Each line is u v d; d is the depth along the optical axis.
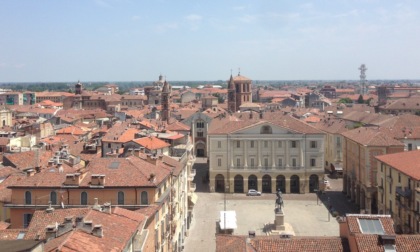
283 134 153.25
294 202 141.50
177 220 94.38
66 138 164.00
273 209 133.25
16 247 39.62
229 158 154.88
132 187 75.81
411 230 89.44
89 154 128.88
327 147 183.25
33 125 185.12
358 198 132.50
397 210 97.31
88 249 44.34
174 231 89.31
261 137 153.75
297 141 153.50
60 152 114.19
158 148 124.19
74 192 76.56
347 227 55.34
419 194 85.44
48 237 48.44
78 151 133.62
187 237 108.50
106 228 50.94
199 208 135.50
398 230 95.75
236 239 55.47
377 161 113.75
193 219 123.69
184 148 130.75
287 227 111.62
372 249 50.16
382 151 121.31
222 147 155.25
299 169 153.50
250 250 52.22
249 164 155.12
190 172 123.94
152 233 68.62
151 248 68.00
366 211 118.69
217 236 57.12
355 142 132.00
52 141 151.00
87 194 76.38
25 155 109.69
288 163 154.12
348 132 145.62
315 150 153.75
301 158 153.38
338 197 145.88
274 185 154.75
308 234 109.06
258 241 54.75
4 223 75.81
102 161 82.69
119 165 81.19
